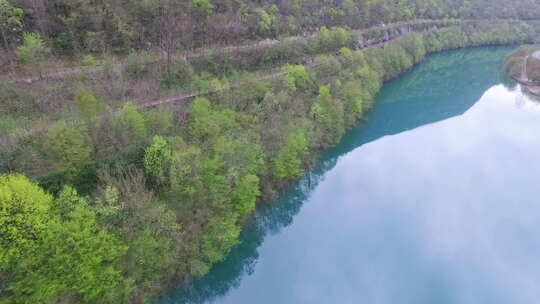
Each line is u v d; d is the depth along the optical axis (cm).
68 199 2984
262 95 5781
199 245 3772
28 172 3262
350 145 7025
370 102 7638
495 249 4822
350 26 9619
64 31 5222
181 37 6241
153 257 3288
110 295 3062
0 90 4166
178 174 3644
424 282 4334
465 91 9950
